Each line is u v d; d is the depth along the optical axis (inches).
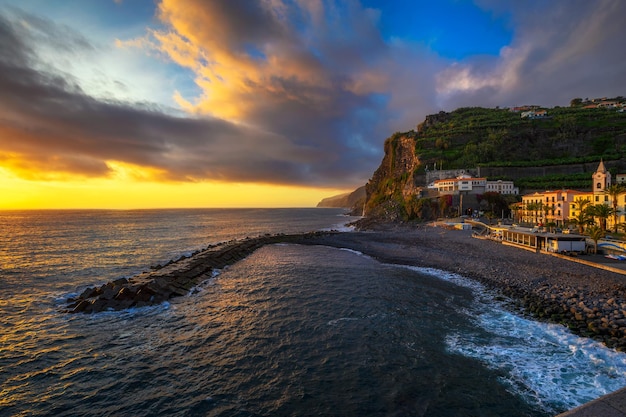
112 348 929.5
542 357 842.8
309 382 741.3
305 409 645.9
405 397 680.4
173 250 3036.4
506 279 1615.4
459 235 3245.6
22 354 894.4
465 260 2112.5
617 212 2519.7
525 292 1408.7
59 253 2743.6
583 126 5536.4
